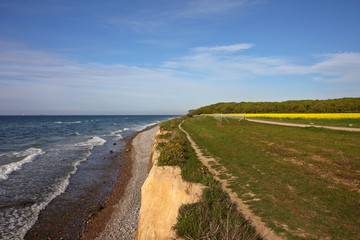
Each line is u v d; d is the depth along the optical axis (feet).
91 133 147.23
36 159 62.54
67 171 51.85
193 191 22.27
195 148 50.21
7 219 29.66
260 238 15.65
